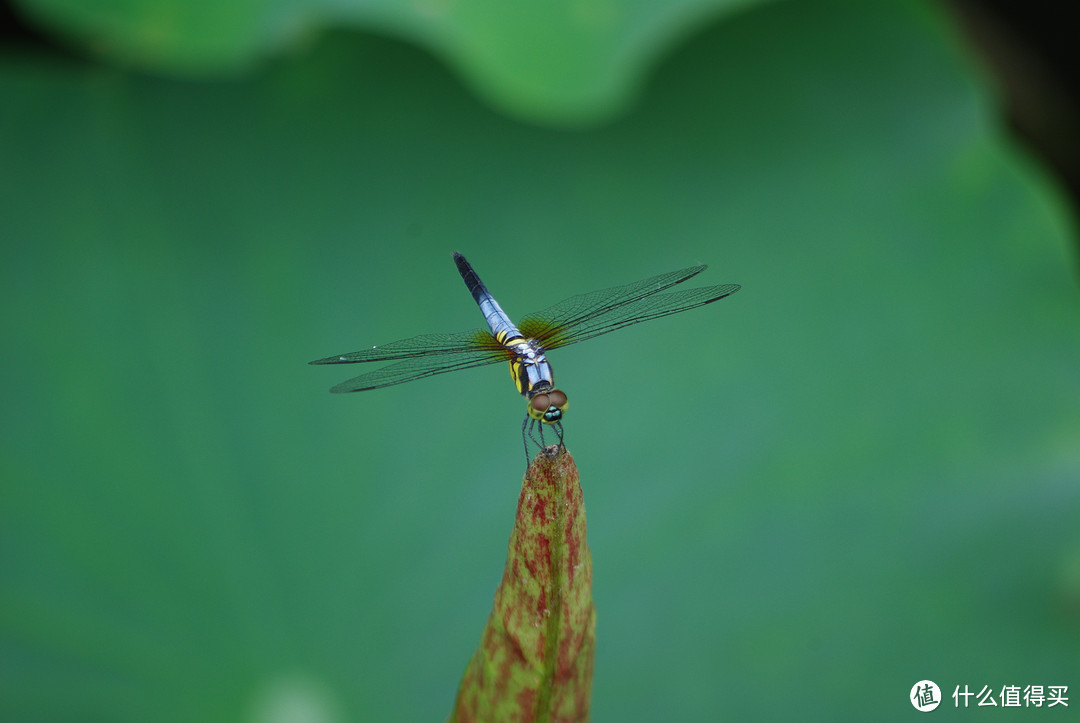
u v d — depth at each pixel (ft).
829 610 4.03
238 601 4.01
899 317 4.08
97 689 3.99
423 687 4.00
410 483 4.03
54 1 4.03
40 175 4.07
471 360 4.01
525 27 4.03
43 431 4.03
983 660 4.03
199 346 4.05
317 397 4.04
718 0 4.03
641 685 4.01
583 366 4.06
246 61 4.06
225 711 3.99
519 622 3.86
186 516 4.02
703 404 4.06
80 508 4.02
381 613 4.01
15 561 4.01
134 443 4.03
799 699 4.01
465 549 4.02
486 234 4.08
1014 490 4.06
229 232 4.07
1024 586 4.04
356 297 4.06
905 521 4.05
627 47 4.03
